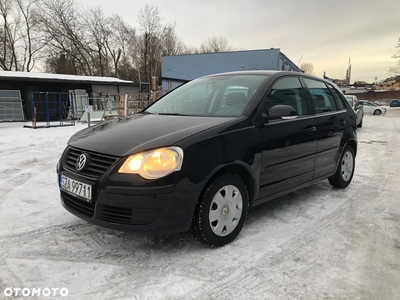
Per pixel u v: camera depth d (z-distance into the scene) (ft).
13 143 28.91
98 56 136.26
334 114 13.84
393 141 34.09
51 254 8.74
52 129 42.83
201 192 8.54
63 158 9.68
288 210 12.42
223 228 9.24
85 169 8.57
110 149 8.42
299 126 11.48
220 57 94.53
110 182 7.94
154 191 7.79
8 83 56.80
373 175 18.44
